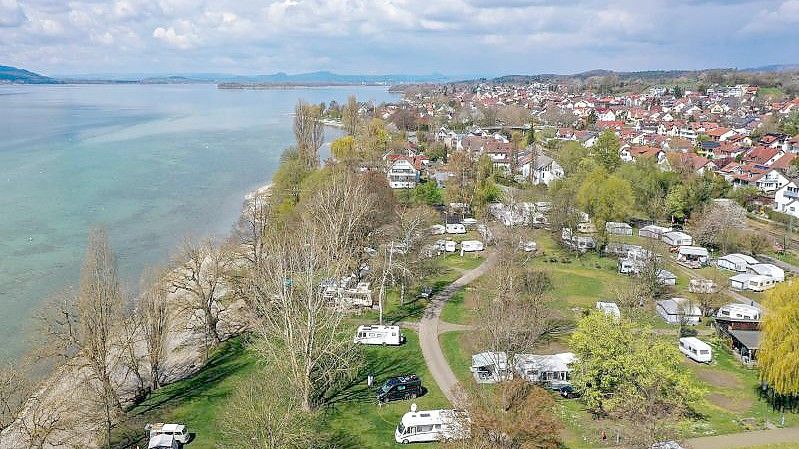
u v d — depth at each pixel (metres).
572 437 56.62
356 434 58.38
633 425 53.34
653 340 63.81
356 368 66.94
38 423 55.75
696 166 183.25
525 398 51.38
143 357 70.38
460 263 112.44
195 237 124.44
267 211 111.06
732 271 107.75
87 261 68.69
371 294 91.06
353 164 157.12
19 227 130.12
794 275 104.75
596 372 59.38
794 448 54.91
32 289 97.06
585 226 128.38
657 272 95.69
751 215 145.62
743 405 63.25
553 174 175.12
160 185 175.62
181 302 82.62
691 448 53.59
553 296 94.06
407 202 145.62
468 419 49.00
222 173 195.62
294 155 158.50
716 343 79.19
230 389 67.69
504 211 123.81
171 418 61.94
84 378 62.59
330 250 87.44
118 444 57.78
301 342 63.53
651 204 141.00
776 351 60.12
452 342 78.38
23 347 77.12
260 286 80.06
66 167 195.38
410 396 64.62
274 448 48.00
